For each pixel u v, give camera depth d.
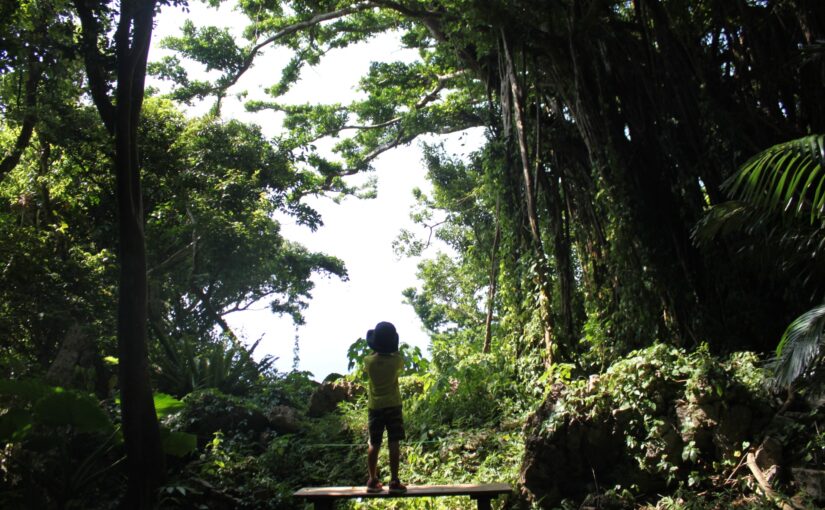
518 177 10.95
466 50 12.70
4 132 15.23
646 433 6.50
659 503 5.94
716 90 9.93
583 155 11.52
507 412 9.19
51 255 13.28
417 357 11.85
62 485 7.43
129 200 7.90
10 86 12.55
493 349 11.39
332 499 5.38
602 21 10.66
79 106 13.56
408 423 9.43
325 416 10.49
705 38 10.81
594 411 6.63
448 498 6.98
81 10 8.16
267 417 9.77
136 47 8.05
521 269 10.25
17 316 12.44
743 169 5.82
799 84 9.59
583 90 10.39
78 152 13.60
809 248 7.29
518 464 7.27
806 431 5.89
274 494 7.70
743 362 6.81
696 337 9.05
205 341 18.39
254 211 18.16
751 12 9.99
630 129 10.42
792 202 7.11
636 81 10.48
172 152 15.69
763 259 8.08
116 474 8.09
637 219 9.60
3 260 12.26
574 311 10.56
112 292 14.55
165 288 18.31
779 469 5.72
